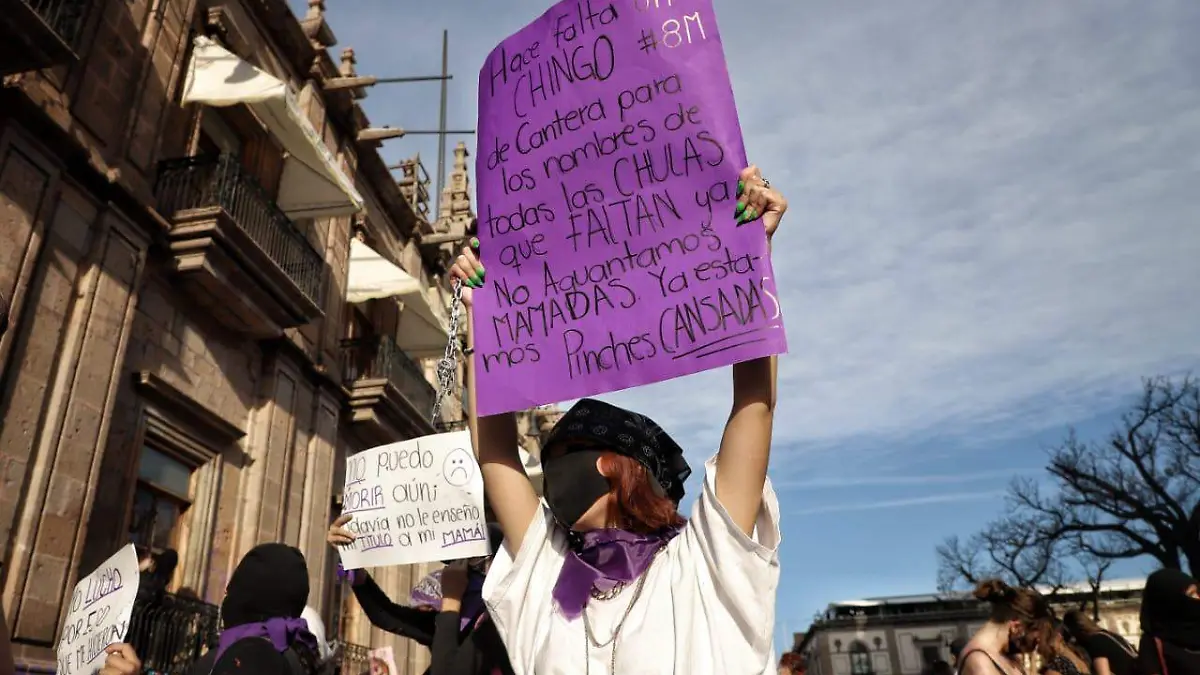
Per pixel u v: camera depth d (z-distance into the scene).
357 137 15.25
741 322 1.64
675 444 1.99
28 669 6.38
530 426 26.12
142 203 8.63
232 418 10.38
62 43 6.98
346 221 14.57
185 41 10.20
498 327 1.93
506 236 2.01
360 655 12.27
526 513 1.85
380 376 14.29
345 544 3.38
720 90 1.87
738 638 1.47
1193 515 24.45
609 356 1.78
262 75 10.12
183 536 9.34
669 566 1.63
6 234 6.92
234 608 2.35
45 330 7.26
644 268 1.81
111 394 7.90
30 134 7.29
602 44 2.05
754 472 1.56
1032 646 3.50
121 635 2.61
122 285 8.24
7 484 6.63
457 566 2.88
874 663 52.16
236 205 9.99
